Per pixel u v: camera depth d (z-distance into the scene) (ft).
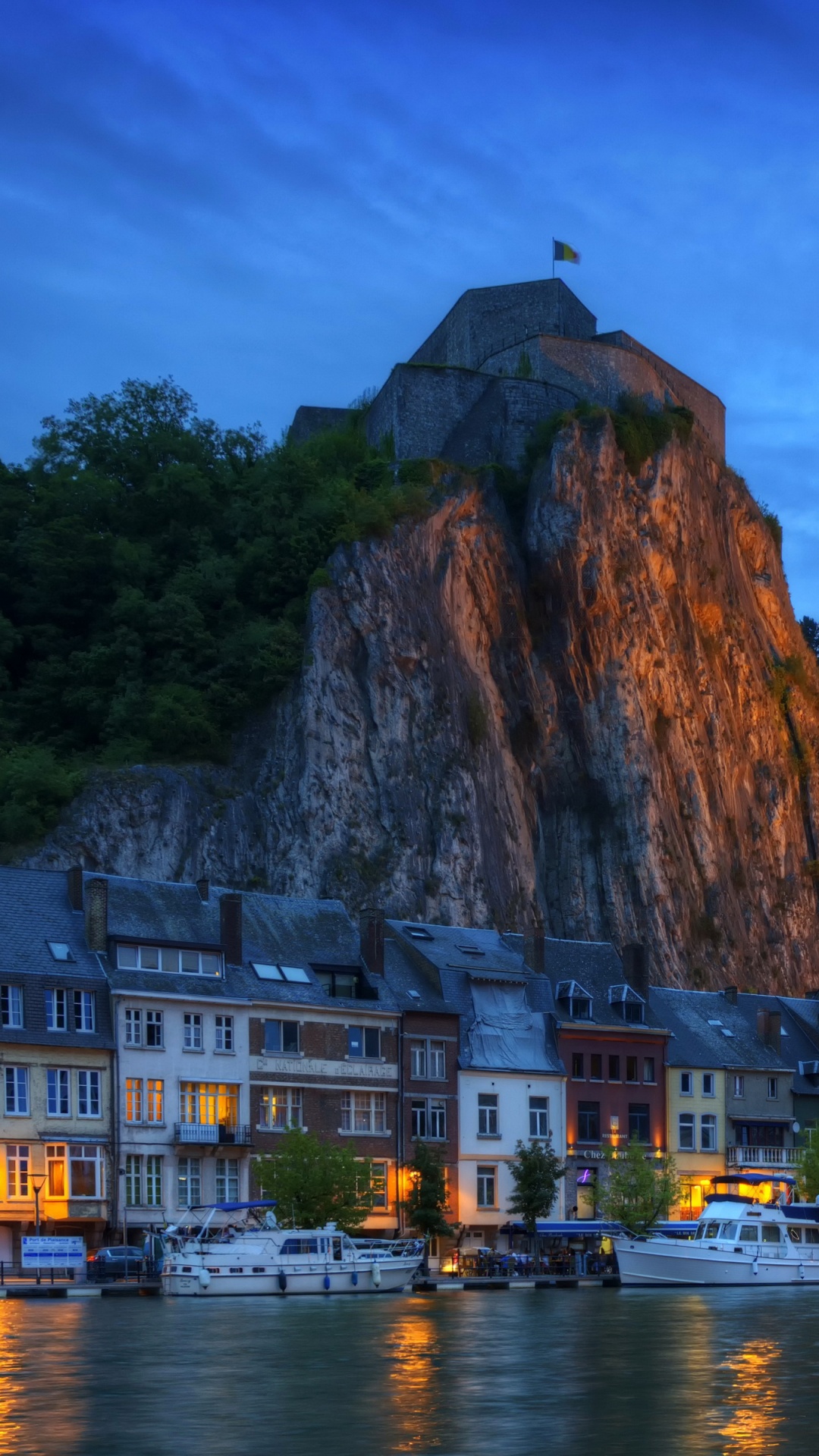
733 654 521.65
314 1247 196.95
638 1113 274.16
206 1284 189.98
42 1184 213.25
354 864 377.09
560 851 446.19
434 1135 250.37
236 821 372.99
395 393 476.54
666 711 480.23
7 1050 214.07
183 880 359.46
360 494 434.30
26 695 397.39
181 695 387.14
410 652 410.52
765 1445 89.40
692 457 513.86
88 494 436.76
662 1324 154.61
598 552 467.11
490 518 453.99
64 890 232.94
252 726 392.68
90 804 356.79
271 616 414.62
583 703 458.09
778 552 586.86
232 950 238.89
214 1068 230.48
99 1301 183.32
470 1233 250.98
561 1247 256.52
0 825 349.82
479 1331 147.33
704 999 303.27
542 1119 262.26
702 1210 247.91
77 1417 99.55
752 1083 289.94
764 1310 172.24
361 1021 246.06
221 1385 112.16
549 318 503.20
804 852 527.81
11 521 438.81
